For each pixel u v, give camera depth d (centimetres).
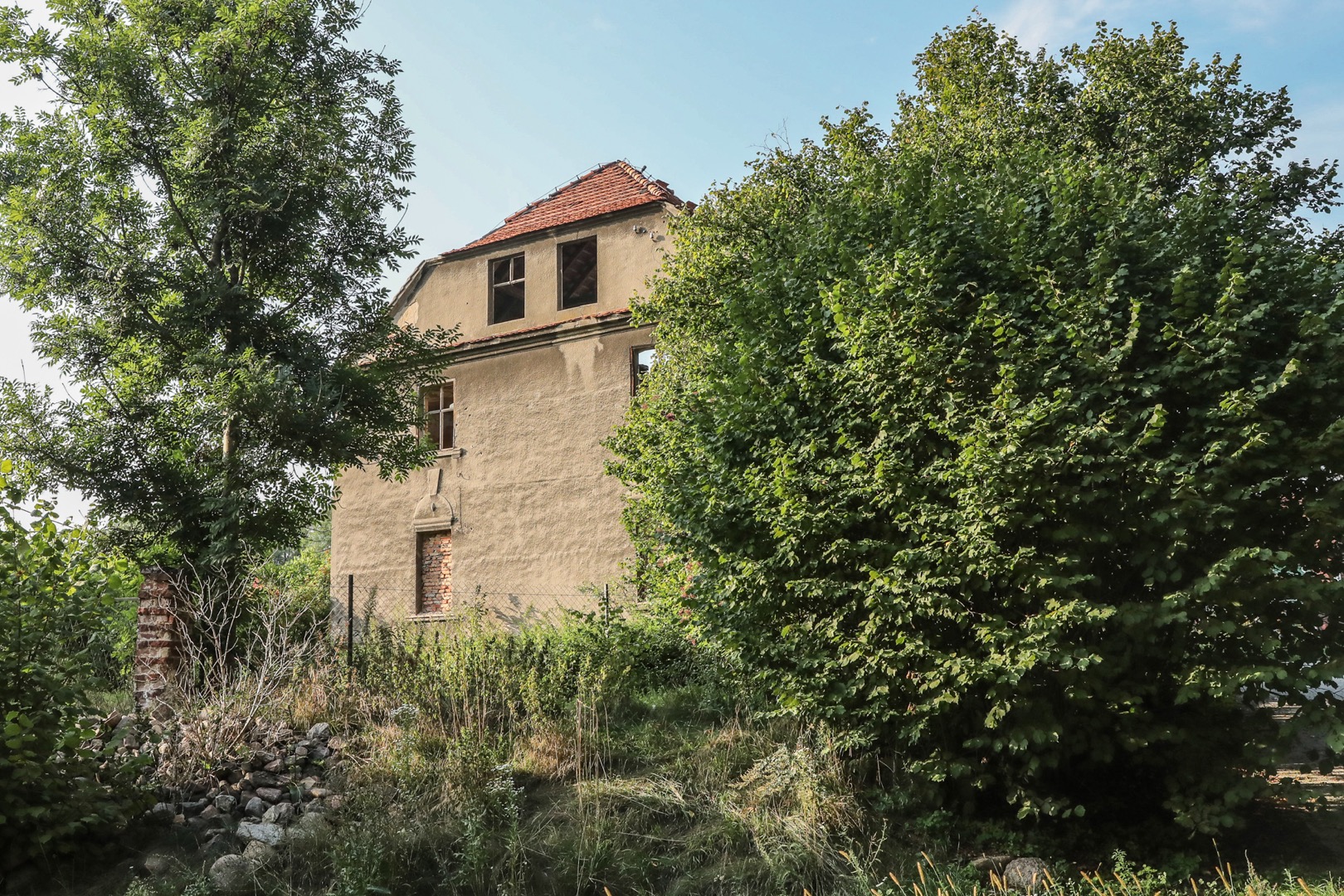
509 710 928
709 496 799
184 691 872
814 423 754
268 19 1382
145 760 675
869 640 691
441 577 2006
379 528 2073
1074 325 635
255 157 1363
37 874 612
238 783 749
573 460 1873
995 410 629
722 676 981
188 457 1355
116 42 1311
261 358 1310
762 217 1215
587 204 2075
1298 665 621
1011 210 693
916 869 646
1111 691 641
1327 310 618
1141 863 651
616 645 1119
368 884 591
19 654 623
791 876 628
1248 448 599
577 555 1828
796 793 718
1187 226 671
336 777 760
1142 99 1270
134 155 1351
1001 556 627
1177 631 636
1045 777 714
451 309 2120
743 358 791
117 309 1298
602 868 646
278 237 1388
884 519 709
